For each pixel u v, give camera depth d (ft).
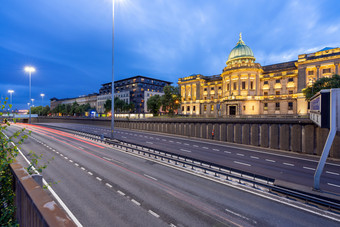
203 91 242.17
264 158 78.33
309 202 39.06
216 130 126.00
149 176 52.11
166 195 40.73
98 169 57.06
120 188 43.57
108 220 31.14
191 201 38.42
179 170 58.80
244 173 50.24
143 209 34.81
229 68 191.52
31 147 92.12
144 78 384.88
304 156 83.10
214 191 43.65
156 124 175.42
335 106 40.22
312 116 62.18
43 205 8.93
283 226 30.96
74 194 40.11
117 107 306.35
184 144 109.19
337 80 105.40
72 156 73.41
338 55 143.54
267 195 42.29
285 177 55.67
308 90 119.85
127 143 93.91
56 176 50.52
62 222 7.43
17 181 13.23
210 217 32.89
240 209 35.94
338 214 34.99
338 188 48.06
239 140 113.09
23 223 11.84
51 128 213.46
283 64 186.19
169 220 31.60
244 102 177.99
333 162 73.20
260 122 103.65
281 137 95.14
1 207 13.65
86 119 293.23
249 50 207.72
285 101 172.45
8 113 15.40
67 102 538.47
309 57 159.22
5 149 14.71
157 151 83.20
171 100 200.44
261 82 190.70
